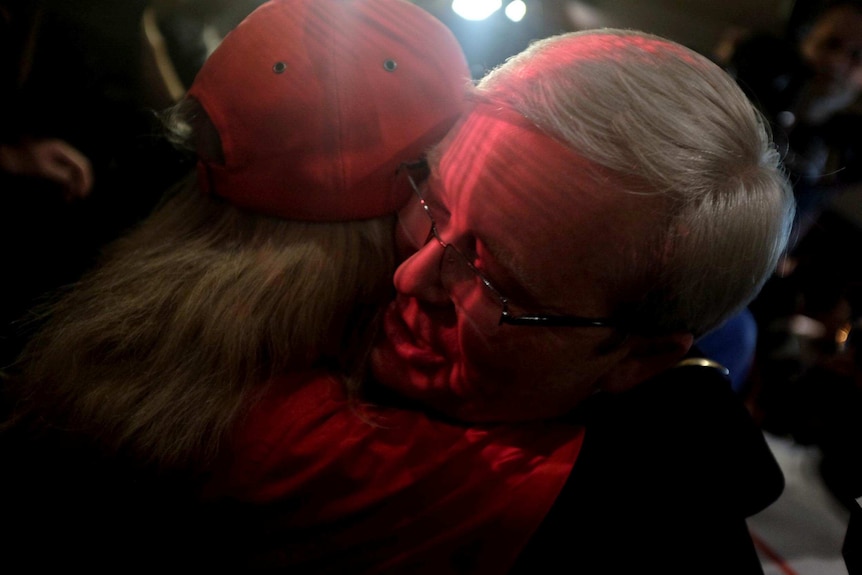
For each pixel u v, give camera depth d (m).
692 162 0.40
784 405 0.92
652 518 0.53
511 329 0.45
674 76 0.42
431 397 0.51
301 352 0.51
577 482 0.54
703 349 0.82
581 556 0.50
